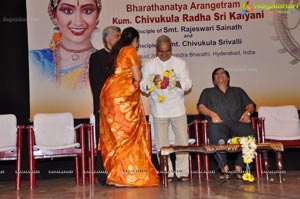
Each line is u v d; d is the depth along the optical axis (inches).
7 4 275.6
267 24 277.4
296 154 282.4
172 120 231.5
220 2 277.0
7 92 275.3
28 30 272.1
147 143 218.2
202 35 277.0
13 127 240.1
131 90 214.1
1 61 274.8
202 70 277.3
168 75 223.9
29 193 211.3
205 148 213.2
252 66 277.1
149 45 276.2
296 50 277.0
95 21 276.1
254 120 247.9
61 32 274.4
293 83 277.1
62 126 247.6
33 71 272.4
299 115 276.5
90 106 275.7
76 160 242.7
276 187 202.1
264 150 237.5
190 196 182.7
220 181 228.8
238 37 277.4
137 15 276.5
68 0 274.5
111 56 216.5
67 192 208.4
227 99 242.1
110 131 214.4
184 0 277.0
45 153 232.8
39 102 272.7
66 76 274.5
